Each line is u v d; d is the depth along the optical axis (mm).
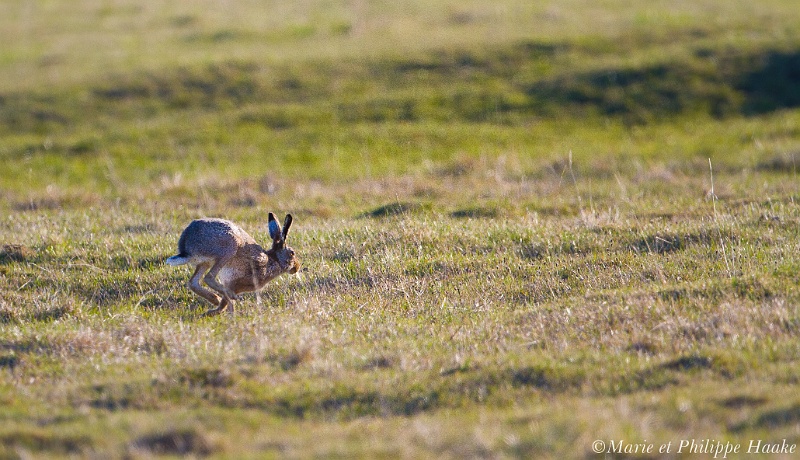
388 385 24172
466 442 19844
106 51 105812
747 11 111875
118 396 23109
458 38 100562
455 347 27688
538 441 19656
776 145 69188
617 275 34719
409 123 79062
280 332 29188
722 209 45906
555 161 65250
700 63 89250
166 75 90750
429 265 36844
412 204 50438
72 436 20156
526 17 111938
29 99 87062
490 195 54625
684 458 18859
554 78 87625
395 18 113562
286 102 84812
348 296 34000
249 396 23297
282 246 34625
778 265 33375
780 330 26812
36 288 35406
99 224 47094
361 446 19875
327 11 120125
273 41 106562
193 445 19672
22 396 23609
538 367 24625
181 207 52375
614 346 26688
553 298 32938
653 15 110500
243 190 56750
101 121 82062
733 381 23375
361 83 88500
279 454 19422
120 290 35469
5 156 73562
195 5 129875
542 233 41219
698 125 78438
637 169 62594
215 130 77812
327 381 24406
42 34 117812
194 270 36688
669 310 29531
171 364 26031
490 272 36000
